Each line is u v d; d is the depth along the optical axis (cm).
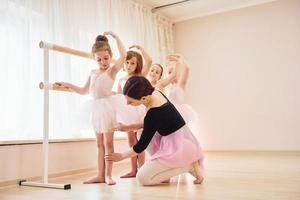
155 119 147
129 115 184
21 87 207
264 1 380
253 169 207
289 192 124
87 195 135
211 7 400
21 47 210
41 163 201
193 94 417
